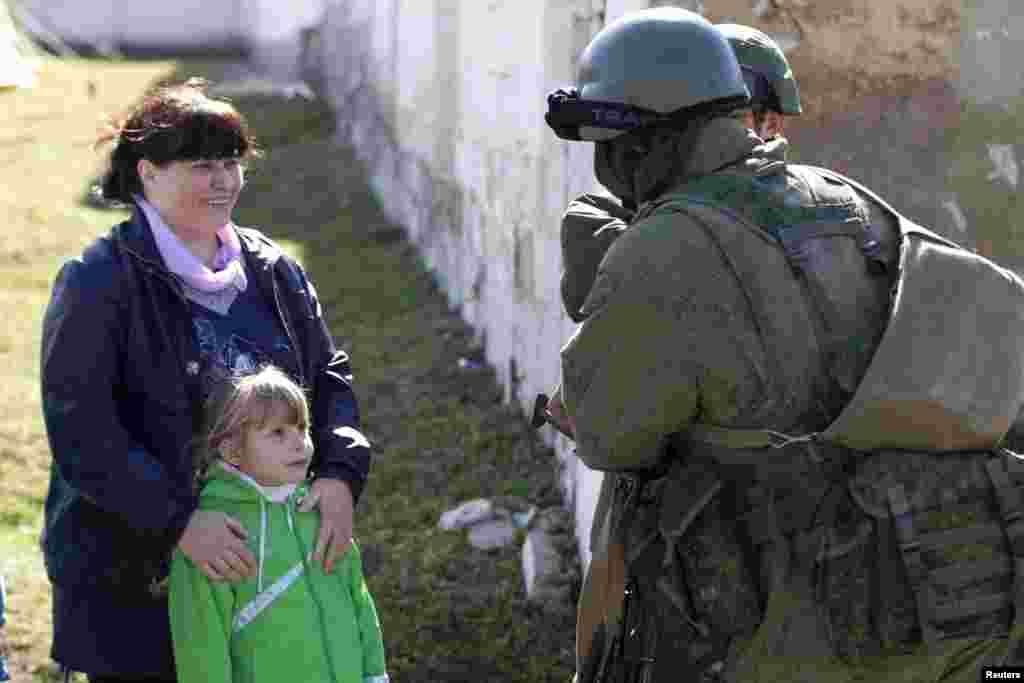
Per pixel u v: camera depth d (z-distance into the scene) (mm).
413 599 6324
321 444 4070
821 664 3061
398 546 6949
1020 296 3227
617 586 3332
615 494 3414
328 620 3818
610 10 5953
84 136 18312
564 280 3531
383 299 11984
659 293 3031
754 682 3076
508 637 5988
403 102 14492
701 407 3115
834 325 3068
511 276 8797
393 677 5691
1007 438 3303
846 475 3074
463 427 8578
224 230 3955
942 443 3051
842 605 3025
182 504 3652
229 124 3811
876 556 3020
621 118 3189
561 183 7207
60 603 3824
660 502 3211
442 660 5836
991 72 5242
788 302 3055
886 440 3025
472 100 10469
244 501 3764
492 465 7969
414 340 10648
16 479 7727
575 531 6715
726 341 3029
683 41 3191
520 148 8469
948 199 5316
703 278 3033
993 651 3129
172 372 3756
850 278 3117
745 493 3086
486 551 6801
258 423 3701
